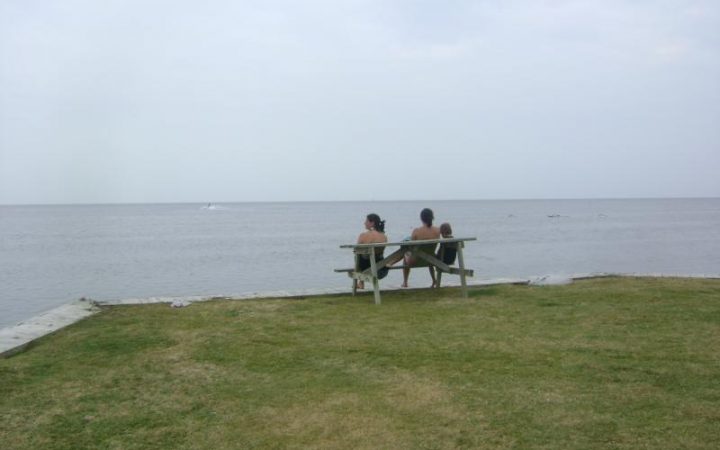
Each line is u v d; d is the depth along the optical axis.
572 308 8.35
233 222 108.94
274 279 29.25
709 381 5.19
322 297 9.64
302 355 6.24
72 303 9.05
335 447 4.09
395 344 6.58
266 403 4.91
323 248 48.78
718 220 101.00
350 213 168.38
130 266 35.88
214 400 5.01
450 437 4.19
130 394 5.18
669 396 4.85
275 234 70.00
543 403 4.75
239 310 8.51
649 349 6.22
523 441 4.09
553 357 6.00
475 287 10.37
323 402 4.90
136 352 6.44
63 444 4.20
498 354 6.14
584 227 79.88
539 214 141.50
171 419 4.62
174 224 100.94
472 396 4.95
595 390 5.03
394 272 25.44
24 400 5.05
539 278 11.00
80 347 6.64
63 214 173.25
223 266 35.50
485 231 70.38
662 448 3.92
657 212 154.50
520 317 7.84
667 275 11.58
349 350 6.39
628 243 50.53
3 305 23.05
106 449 4.12
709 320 7.51
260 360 6.10
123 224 102.06
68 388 5.35
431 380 5.37
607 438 4.09
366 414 4.63
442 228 10.13
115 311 8.57
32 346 6.81
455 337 6.85
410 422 4.46
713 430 4.18
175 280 29.39
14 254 44.25
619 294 9.32
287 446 4.12
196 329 7.40
